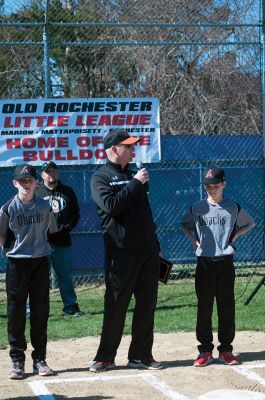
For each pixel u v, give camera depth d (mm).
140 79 19906
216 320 11266
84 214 15914
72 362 8992
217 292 8672
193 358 9047
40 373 8258
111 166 8375
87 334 10672
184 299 13438
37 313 8266
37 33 16828
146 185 8336
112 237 8203
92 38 17250
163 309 12453
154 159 15711
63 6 17156
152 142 15688
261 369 8398
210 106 21688
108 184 8203
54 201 12188
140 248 8211
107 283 8336
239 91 22125
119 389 7637
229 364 8625
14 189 15562
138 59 19047
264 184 16406
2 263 15430
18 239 8094
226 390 7492
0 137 15133
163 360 8992
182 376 8148
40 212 8125
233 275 8680
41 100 15242
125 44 14867
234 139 16438
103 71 18156
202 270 8633
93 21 17078
